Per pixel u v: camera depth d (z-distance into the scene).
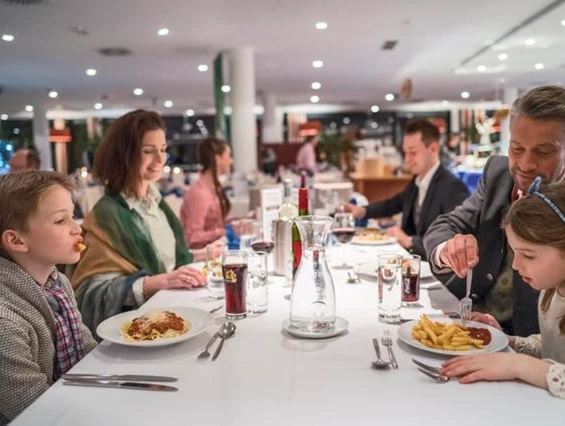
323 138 12.58
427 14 6.56
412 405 1.03
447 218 2.15
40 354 1.37
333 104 18.41
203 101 16.36
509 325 2.03
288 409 1.03
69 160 19.33
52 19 6.51
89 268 2.08
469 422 0.97
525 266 1.29
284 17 6.64
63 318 1.48
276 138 15.30
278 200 2.55
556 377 1.07
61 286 1.58
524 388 1.10
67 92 13.54
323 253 1.47
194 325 1.49
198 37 7.66
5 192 1.40
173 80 11.82
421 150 3.38
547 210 1.24
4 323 1.25
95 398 1.09
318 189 3.99
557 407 1.02
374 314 1.63
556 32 7.45
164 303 1.79
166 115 20.81
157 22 6.75
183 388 1.12
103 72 10.56
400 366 1.22
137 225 2.22
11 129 19.28
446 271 1.91
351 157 10.72
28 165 6.00
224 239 3.01
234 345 1.38
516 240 1.28
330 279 1.47
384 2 6.03
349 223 2.99
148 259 2.20
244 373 1.20
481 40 8.01
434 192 3.28
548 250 1.23
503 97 14.88
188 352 1.33
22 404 1.22
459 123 19.12
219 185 3.80
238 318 1.60
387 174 7.66
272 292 1.91
